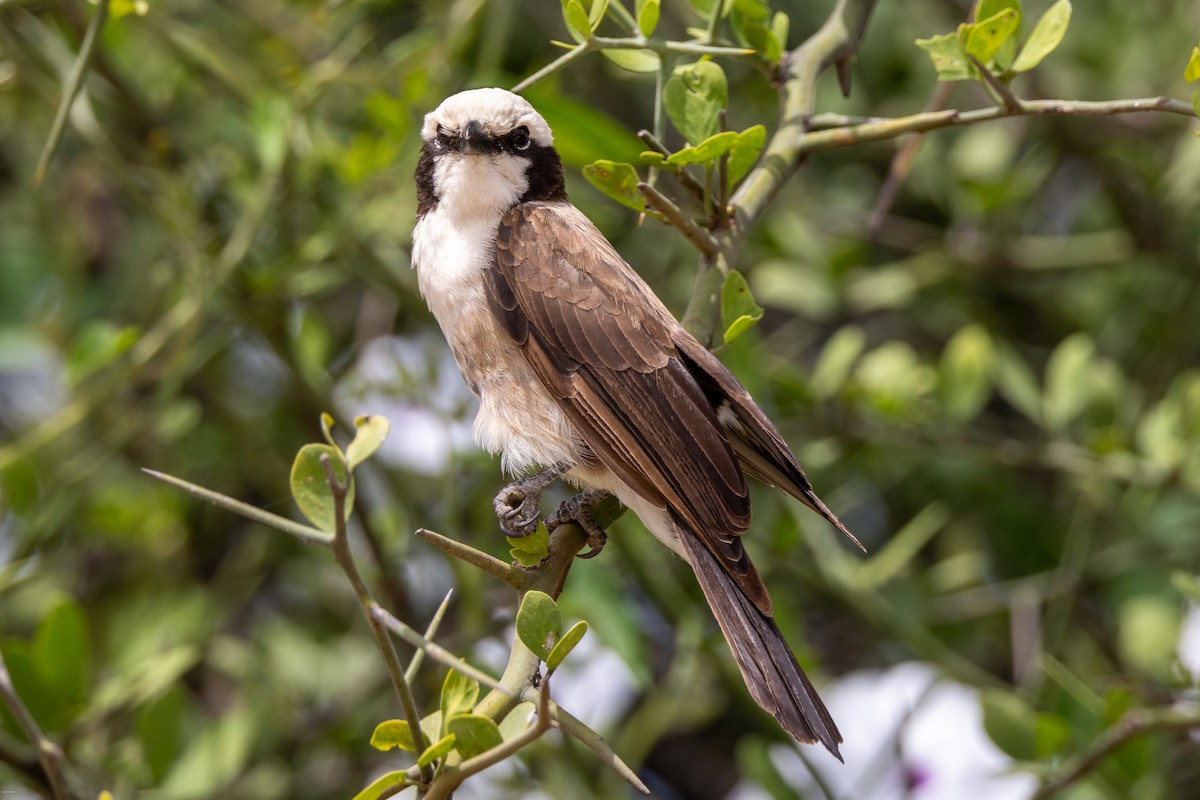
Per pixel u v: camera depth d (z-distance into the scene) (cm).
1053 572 1185
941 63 692
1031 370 1337
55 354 1266
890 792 1091
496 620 1070
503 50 1244
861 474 1181
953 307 1306
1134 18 1299
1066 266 1214
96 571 1324
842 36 806
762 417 753
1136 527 1134
